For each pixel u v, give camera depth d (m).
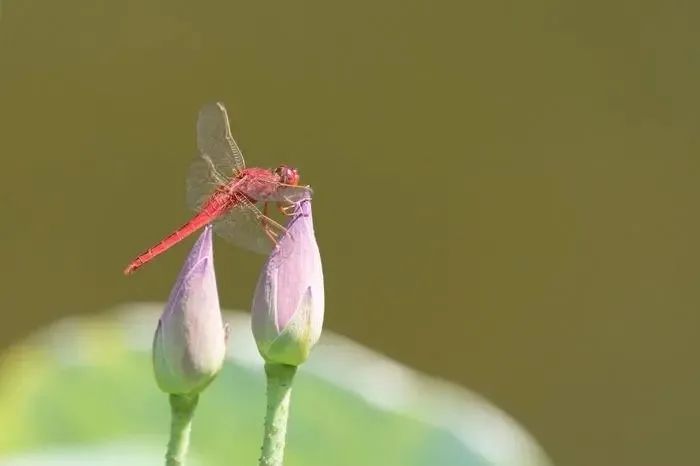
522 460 1.74
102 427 1.74
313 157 2.89
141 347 1.77
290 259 1.60
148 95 2.83
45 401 1.74
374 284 2.95
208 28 2.84
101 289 2.83
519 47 2.96
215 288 1.60
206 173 1.65
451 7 2.94
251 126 2.85
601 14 2.99
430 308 2.97
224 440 1.74
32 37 2.79
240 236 1.64
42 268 2.80
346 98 2.91
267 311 1.60
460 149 2.97
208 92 2.83
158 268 2.86
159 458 1.72
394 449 1.74
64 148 2.82
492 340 2.99
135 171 2.85
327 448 1.74
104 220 2.84
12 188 2.80
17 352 1.76
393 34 2.93
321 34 2.90
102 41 2.81
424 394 1.77
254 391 1.75
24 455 1.72
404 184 2.95
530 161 2.99
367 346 2.93
